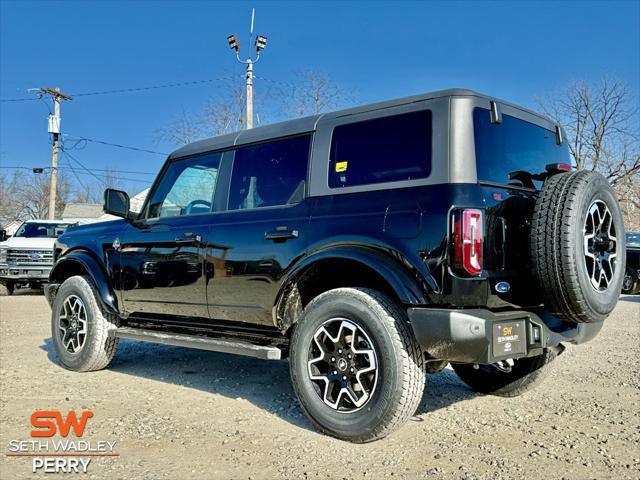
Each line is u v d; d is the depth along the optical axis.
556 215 3.18
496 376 4.52
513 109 3.79
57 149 28.59
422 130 3.43
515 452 3.27
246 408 4.19
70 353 5.47
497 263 3.21
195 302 4.45
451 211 3.13
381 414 3.24
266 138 4.30
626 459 3.15
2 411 4.09
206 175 4.68
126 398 4.47
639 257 15.05
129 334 4.96
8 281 14.85
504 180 3.49
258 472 2.98
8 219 51.75
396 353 3.22
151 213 5.09
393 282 3.24
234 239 4.16
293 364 3.65
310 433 3.60
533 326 3.35
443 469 3.01
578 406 4.23
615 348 6.75
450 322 3.06
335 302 3.48
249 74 18.69
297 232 3.77
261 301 3.96
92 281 5.41
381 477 2.92
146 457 3.20
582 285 3.13
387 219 3.35
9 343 7.16
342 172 3.74
